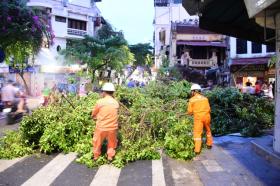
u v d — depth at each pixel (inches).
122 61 1732.3
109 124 328.5
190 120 433.7
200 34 1539.1
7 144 389.7
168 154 365.1
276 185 262.2
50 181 284.8
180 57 1581.0
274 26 335.3
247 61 1330.0
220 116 511.2
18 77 1541.6
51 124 375.6
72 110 418.3
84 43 1669.5
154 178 291.6
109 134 330.0
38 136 388.8
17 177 294.8
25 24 708.0
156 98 518.0
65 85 1130.0
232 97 527.8
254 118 510.6
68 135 381.7
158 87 605.3
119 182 282.7
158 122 398.6
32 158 357.1
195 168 318.0
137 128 376.8
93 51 1658.5
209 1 385.4
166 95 590.9
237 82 1359.5
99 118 329.7
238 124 506.6
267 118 526.6
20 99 652.1
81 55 1606.8
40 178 292.4
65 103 473.7
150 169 318.3
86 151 358.3
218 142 431.5
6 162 343.0
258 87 866.8
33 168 321.4
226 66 1441.9
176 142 355.3
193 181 282.4
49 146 370.6
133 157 345.1
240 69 1346.0
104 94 337.1
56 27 1905.8
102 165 331.3
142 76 2006.6
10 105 625.9
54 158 356.8
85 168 322.0
